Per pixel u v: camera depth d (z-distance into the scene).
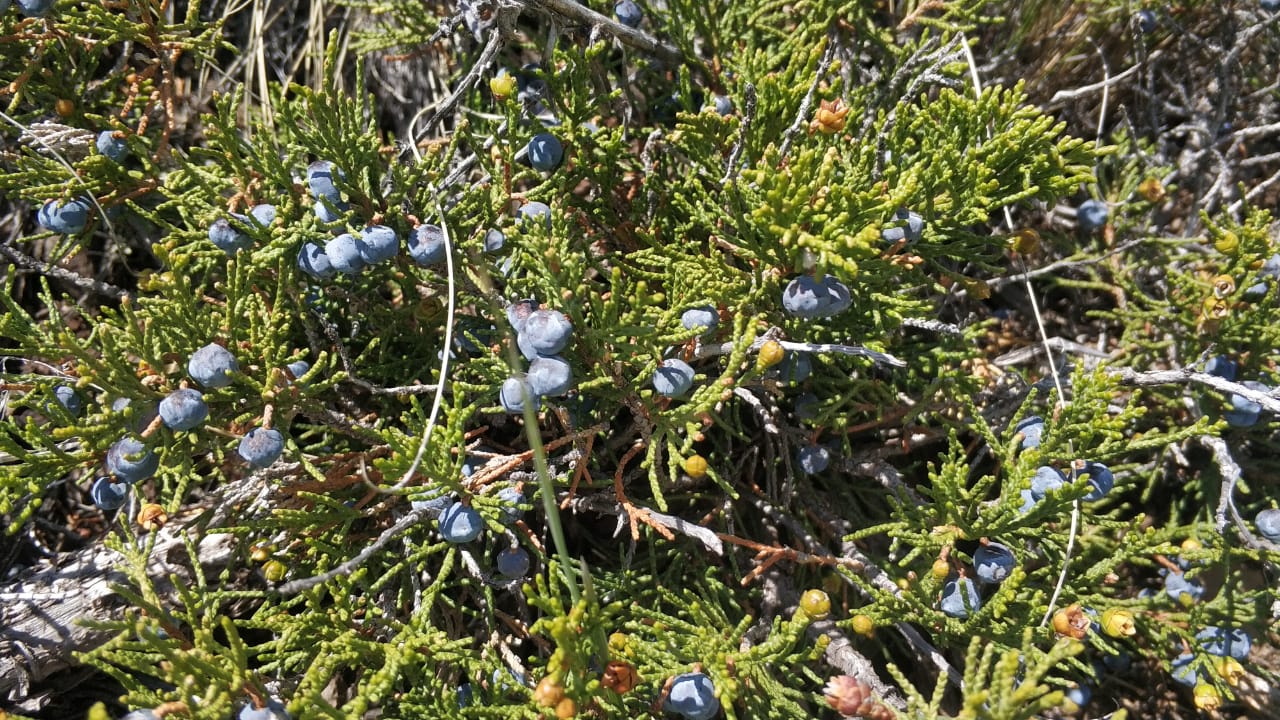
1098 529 0.23
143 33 0.21
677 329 0.18
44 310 0.26
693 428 0.17
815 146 0.20
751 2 0.24
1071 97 0.27
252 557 0.18
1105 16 0.28
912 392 0.23
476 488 0.18
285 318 0.19
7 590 0.19
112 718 0.20
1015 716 0.15
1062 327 0.28
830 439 0.23
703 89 0.24
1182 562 0.22
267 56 0.29
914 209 0.19
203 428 0.18
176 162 0.22
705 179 0.23
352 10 0.29
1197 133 0.29
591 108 0.21
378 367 0.21
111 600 0.19
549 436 0.21
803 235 0.16
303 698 0.15
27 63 0.22
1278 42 0.28
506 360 0.18
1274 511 0.20
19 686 0.19
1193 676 0.21
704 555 0.22
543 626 0.15
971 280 0.20
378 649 0.17
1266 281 0.22
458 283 0.19
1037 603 0.18
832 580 0.21
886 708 0.16
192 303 0.18
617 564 0.22
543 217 0.18
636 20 0.23
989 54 0.29
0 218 0.26
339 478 0.19
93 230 0.22
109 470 0.17
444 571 0.18
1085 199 0.29
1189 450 0.25
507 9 0.20
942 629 0.18
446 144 0.24
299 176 0.22
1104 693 0.24
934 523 0.19
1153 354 0.24
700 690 0.17
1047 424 0.18
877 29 0.25
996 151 0.18
